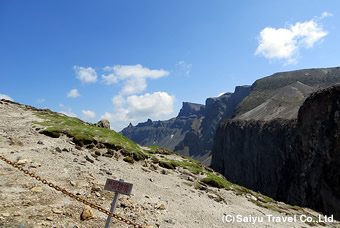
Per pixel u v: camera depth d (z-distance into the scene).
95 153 35.06
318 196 113.12
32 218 11.08
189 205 23.11
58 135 36.50
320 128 122.88
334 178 105.69
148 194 22.73
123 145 41.56
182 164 50.91
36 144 27.38
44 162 20.78
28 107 64.56
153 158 44.53
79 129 42.84
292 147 161.75
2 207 11.37
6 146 23.14
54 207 12.90
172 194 25.62
